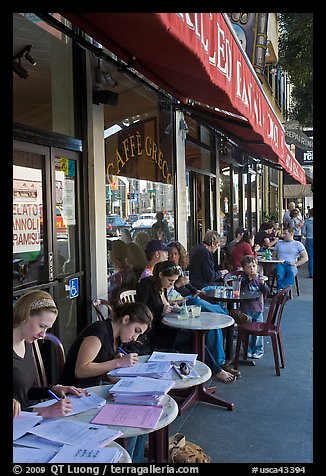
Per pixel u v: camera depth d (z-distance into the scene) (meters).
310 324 7.34
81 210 4.80
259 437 3.69
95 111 4.96
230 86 3.31
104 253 5.12
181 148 7.75
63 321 4.50
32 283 4.04
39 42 4.23
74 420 2.23
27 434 2.07
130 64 3.66
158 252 5.50
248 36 9.95
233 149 12.56
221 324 4.28
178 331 4.61
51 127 4.41
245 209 15.05
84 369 2.86
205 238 6.59
